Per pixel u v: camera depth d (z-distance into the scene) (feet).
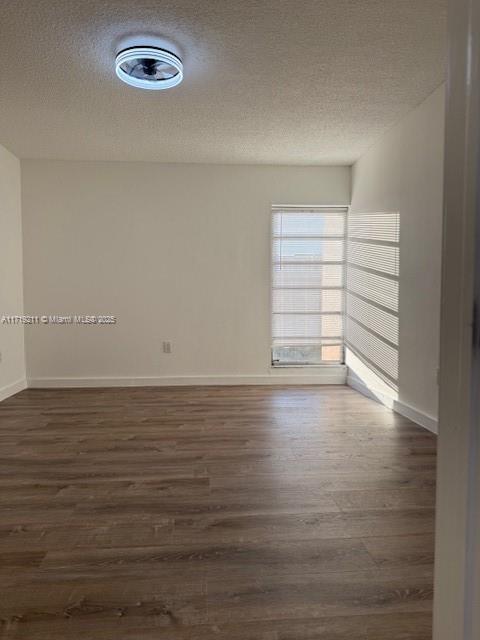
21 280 15.72
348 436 10.65
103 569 5.62
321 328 16.84
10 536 6.38
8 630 4.64
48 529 6.56
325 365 16.81
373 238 14.34
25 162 15.60
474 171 1.90
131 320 16.24
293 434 10.79
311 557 5.87
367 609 4.92
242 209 16.31
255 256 16.47
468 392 1.96
